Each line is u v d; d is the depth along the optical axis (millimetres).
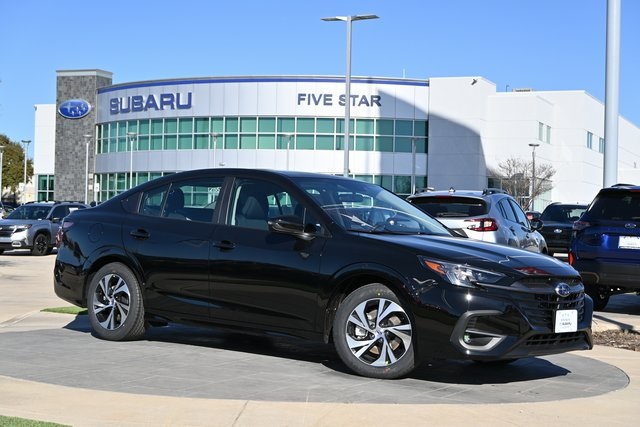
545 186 68062
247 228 7480
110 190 69375
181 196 8086
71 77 74312
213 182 7918
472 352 6258
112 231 8297
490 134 67312
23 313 10688
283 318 7098
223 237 7527
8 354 7457
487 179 67062
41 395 5797
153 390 6027
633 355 8305
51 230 27562
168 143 64500
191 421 5191
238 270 7344
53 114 81625
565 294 6559
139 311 8070
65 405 5527
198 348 7965
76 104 74000
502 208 13891
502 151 67125
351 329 6738
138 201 8383
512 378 6953
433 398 6004
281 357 7574
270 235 7305
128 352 7645
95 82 73750
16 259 25219
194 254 7648
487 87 66062
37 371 6676
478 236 12977
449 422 5297
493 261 6488
